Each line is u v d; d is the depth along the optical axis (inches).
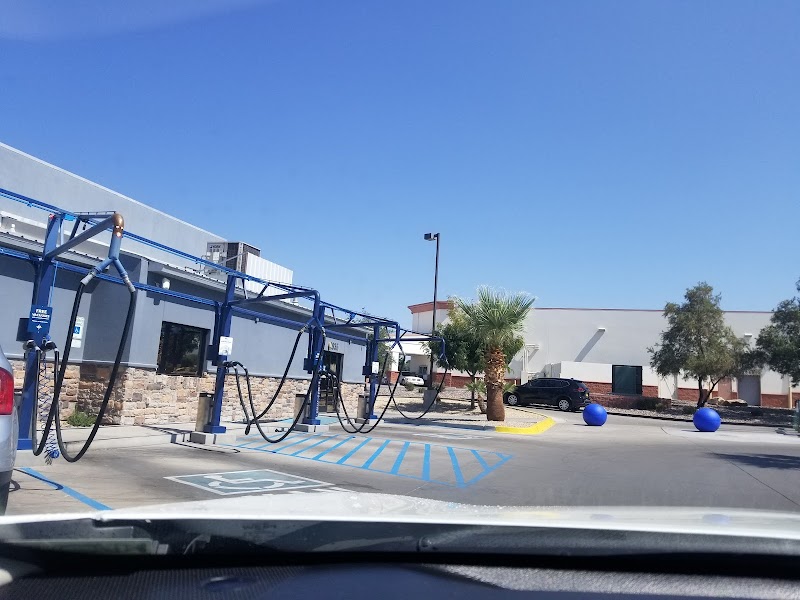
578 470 463.2
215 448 477.1
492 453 549.0
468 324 938.7
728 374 1374.3
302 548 100.1
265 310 724.0
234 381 672.4
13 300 485.1
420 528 103.3
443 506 144.3
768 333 1327.5
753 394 1728.6
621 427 974.4
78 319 542.0
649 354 1819.6
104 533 93.2
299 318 784.3
